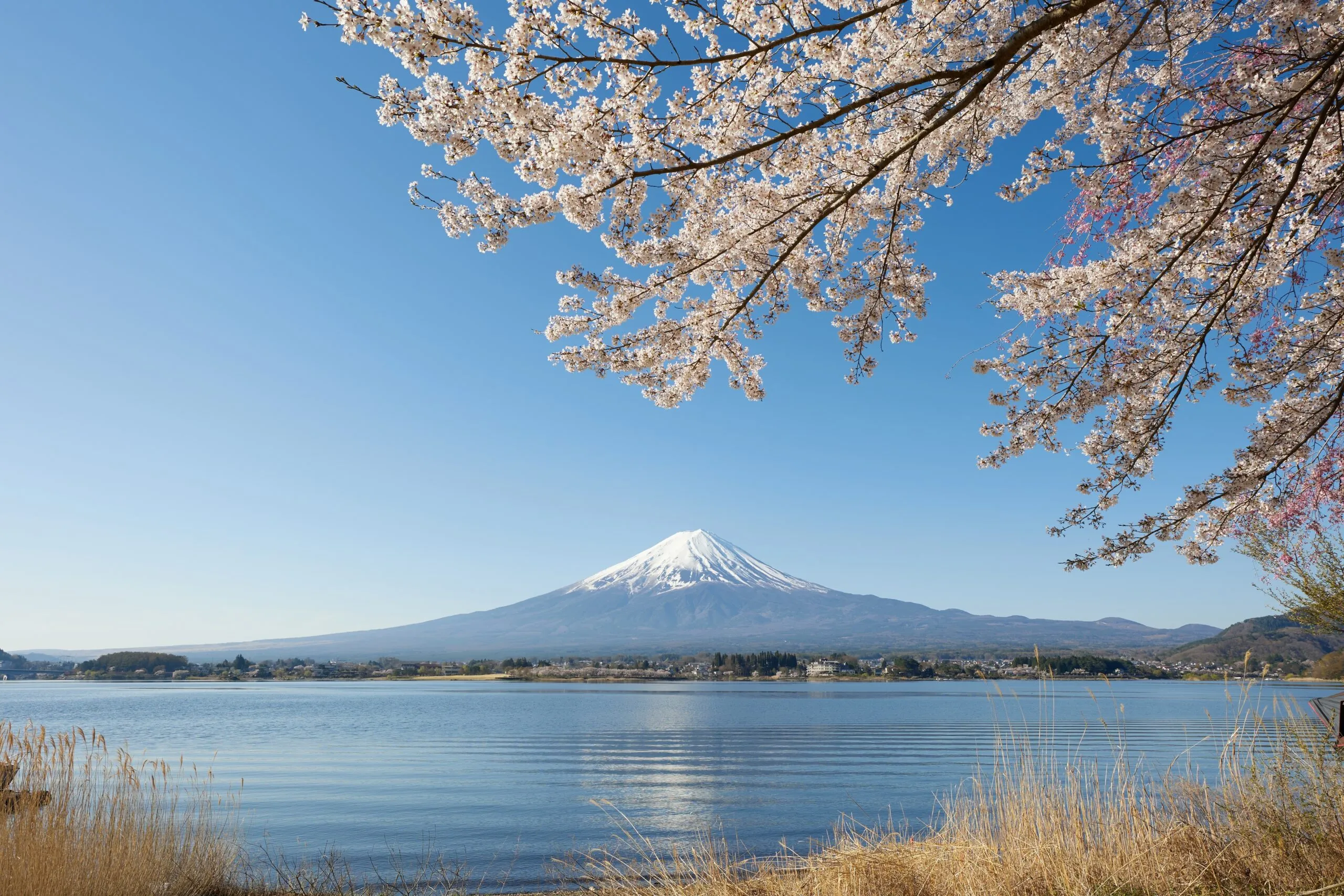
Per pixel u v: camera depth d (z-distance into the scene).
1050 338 5.02
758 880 7.55
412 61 3.69
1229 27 4.64
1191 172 4.92
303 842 16.36
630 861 12.50
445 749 43.75
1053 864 5.90
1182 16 4.42
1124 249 5.00
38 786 8.01
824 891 6.67
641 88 3.98
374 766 34.25
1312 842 5.65
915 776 30.03
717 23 4.10
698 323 5.14
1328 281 5.10
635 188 4.43
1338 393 4.62
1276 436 4.77
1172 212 4.93
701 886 7.62
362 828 18.27
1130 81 4.98
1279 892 4.96
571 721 73.50
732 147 4.51
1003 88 4.65
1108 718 48.16
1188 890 5.43
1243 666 6.62
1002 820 6.75
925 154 5.06
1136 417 4.86
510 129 4.02
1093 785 7.04
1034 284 5.07
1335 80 4.14
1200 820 6.55
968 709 90.31
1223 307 4.52
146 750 40.44
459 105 3.87
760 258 5.00
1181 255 4.61
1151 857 5.83
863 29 4.46
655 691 163.12
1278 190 4.79
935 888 6.31
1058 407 4.95
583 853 14.45
